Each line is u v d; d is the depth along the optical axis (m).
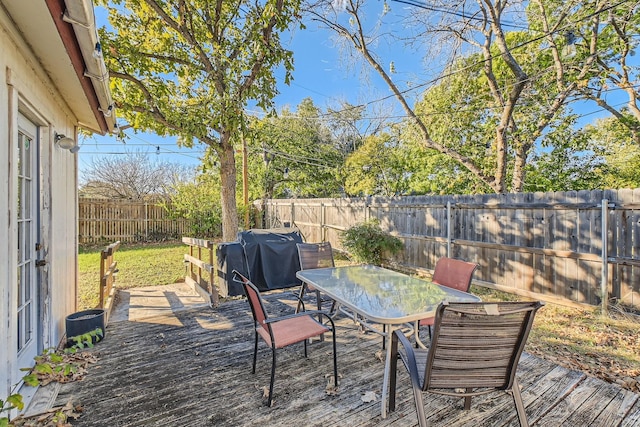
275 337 2.38
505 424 2.00
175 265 7.51
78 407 2.17
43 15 1.92
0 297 1.94
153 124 5.88
